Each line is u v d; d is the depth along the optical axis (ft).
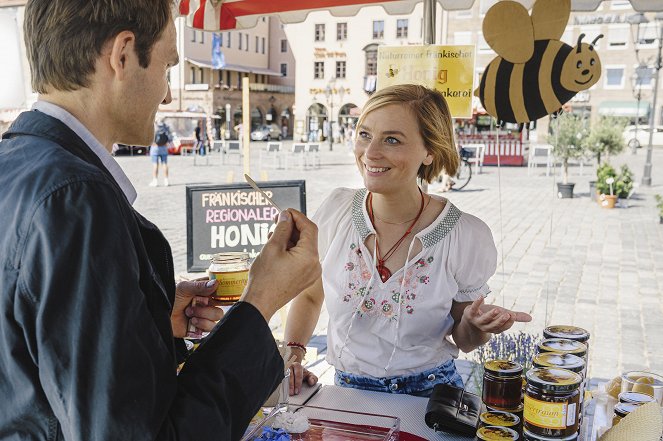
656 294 22.35
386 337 6.86
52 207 2.79
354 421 5.11
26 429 2.90
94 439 2.69
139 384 2.78
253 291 3.50
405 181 6.78
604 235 34.01
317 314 7.77
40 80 3.34
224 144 85.10
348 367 7.00
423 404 6.20
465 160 55.62
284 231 3.78
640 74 58.44
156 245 3.54
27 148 3.07
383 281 6.91
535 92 11.14
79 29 3.20
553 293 22.39
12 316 2.82
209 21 12.89
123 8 3.24
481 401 5.82
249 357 3.24
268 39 218.59
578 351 5.38
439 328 6.87
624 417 4.59
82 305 2.72
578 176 67.31
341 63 171.73
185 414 2.94
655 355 16.29
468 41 117.08
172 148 99.40
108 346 2.72
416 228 6.97
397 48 12.17
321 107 176.55
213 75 189.47
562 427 4.45
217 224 15.43
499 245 31.17
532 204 46.03
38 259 2.76
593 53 10.82
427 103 6.84
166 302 3.30
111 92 3.35
